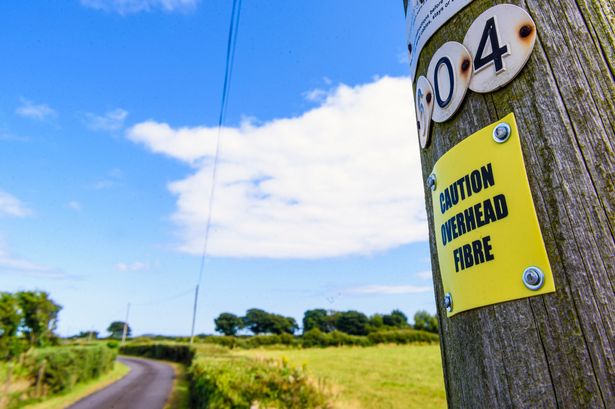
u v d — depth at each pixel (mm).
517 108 771
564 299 650
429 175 979
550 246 682
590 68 722
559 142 712
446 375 878
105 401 13758
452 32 921
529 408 654
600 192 659
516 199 734
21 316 15547
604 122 687
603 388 587
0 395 11961
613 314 603
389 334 46000
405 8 1222
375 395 11906
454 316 835
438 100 935
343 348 42312
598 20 740
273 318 88062
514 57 791
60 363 15148
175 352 37594
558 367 636
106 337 84250
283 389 7305
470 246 793
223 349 34188
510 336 698
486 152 798
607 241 634
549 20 775
